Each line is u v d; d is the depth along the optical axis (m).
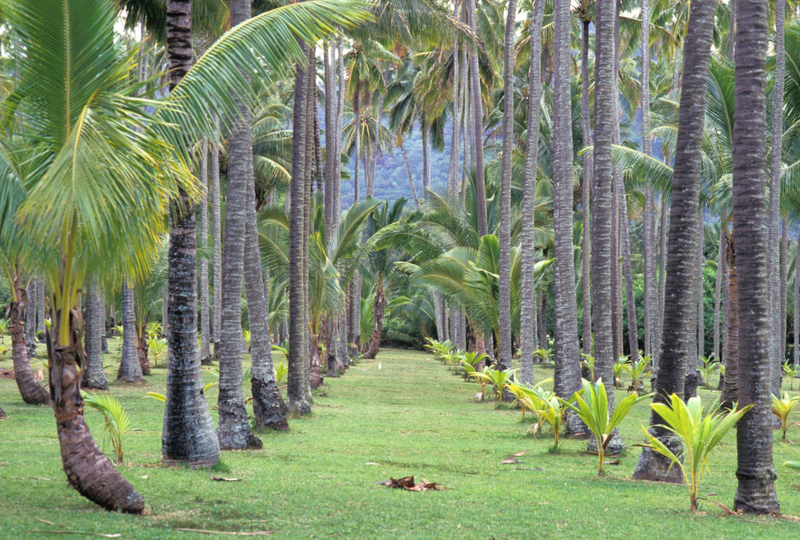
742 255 7.21
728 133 17.00
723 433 6.79
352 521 5.73
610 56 12.05
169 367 8.54
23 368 14.88
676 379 8.75
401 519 5.87
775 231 18.06
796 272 36.72
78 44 5.13
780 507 7.45
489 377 18.41
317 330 22.45
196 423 8.42
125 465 7.96
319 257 20.30
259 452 9.94
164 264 24.64
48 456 8.24
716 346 35.12
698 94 8.72
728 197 16.22
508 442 11.88
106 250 5.43
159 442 10.14
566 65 14.73
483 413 16.66
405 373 32.34
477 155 24.50
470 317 23.34
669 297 8.80
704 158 17.53
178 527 5.33
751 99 7.22
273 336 45.81
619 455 11.06
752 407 7.08
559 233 14.98
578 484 8.18
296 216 15.34
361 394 21.09
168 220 8.62
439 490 7.37
